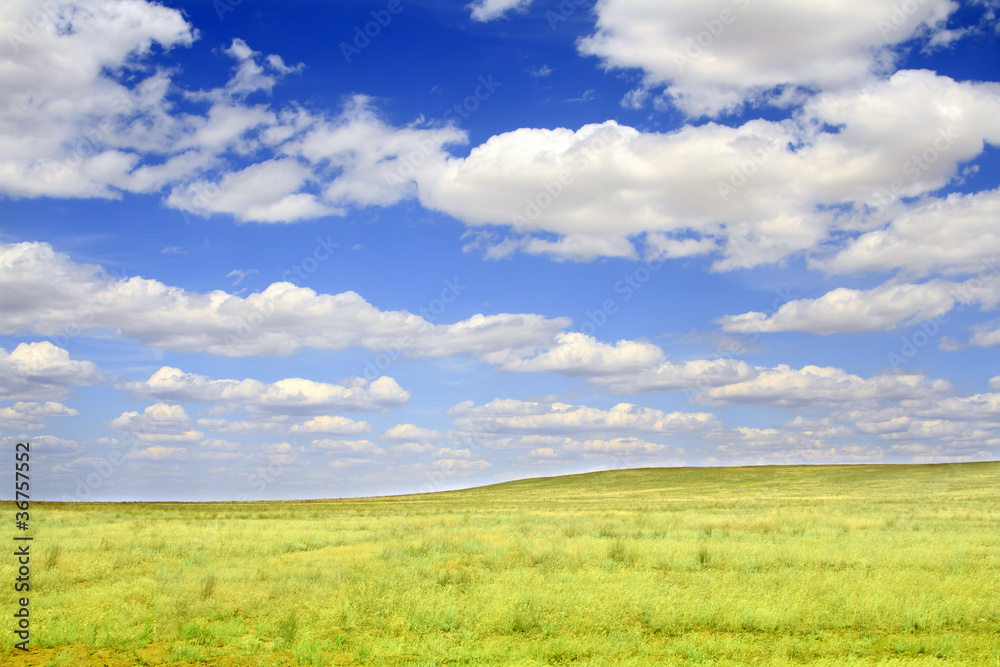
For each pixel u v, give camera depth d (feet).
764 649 35.73
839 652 35.19
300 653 35.27
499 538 83.35
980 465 349.41
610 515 135.64
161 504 214.28
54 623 40.42
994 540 76.59
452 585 51.06
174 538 84.79
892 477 315.58
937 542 74.28
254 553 72.95
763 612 41.16
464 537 83.41
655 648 36.45
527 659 33.42
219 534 90.33
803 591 46.70
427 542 78.13
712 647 35.76
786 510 139.64
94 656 35.78
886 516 116.16
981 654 34.40
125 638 38.04
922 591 46.06
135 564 64.28
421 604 44.21
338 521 130.41
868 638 37.58
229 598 48.16
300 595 49.34
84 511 151.64
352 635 39.17
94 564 61.31
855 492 239.09
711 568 61.05
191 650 35.91
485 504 227.20
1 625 39.42
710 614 41.50
